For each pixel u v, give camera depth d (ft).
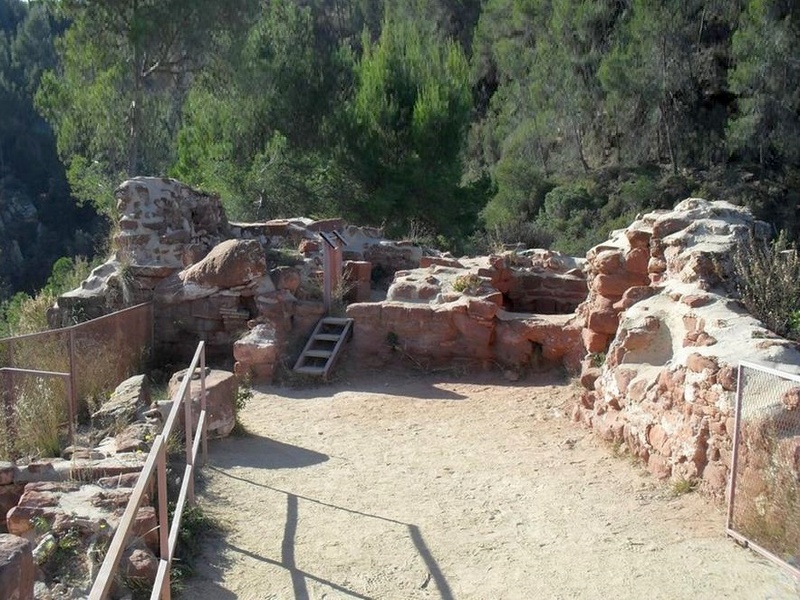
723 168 133.69
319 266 43.98
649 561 16.60
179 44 84.84
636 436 22.77
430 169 89.10
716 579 15.72
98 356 29.22
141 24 78.23
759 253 25.11
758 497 16.93
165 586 12.57
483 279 37.01
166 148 96.37
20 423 22.88
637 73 137.08
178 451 21.80
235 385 25.67
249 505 19.52
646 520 18.65
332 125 90.27
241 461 22.82
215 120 88.58
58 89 83.92
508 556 16.98
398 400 30.81
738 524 17.40
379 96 89.40
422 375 34.47
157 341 37.29
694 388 20.10
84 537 15.29
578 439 25.21
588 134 152.97
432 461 23.35
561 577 16.02
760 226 28.43
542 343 33.55
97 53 82.58
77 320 37.06
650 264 28.27
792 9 123.95
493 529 18.38
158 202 40.06
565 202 129.80
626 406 23.71
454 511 19.44
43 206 168.25
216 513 18.78
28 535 15.67
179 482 19.74
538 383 32.71
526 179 138.31
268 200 85.46
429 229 89.92
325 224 52.19
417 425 27.37
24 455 22.12
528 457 23.63
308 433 26.35
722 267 24.84
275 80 89.25
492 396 31.12
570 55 147.64
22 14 226.38
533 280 42.96
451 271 39.75
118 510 16.26
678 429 20.68
